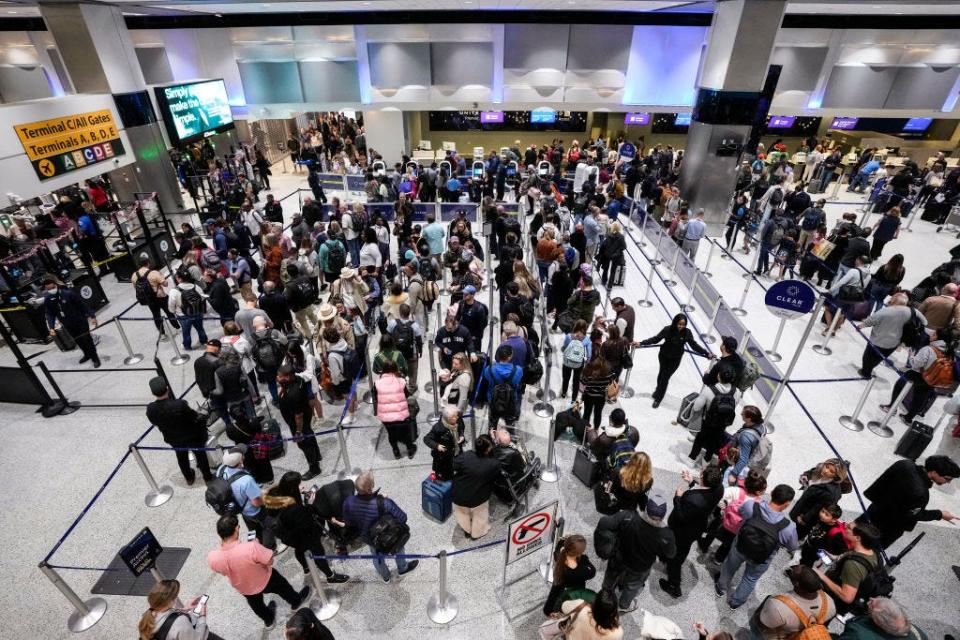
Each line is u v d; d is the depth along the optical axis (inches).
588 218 490.9
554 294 371.9
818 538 192.9
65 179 486.0
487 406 306.0
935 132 881.5
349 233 494.3
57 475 269.7
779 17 510.6
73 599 196.9
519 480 232.5
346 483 211.9
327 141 932.6
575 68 777.6
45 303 337.7
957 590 209.2
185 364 362.6
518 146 962.1
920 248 563.5
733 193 601.0
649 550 166.2
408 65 788.0
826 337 386.9
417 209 625.3
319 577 192.4
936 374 277.6
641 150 870.4
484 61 782.5
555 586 178.9
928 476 197.2
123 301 453.7
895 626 140.3
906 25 736.3
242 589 175.8
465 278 370.9
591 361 255.1
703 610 198.4
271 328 297.9
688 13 730.2
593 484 249.3
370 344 369.1
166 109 586.9
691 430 266.2
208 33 782.5
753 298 452.8
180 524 239.6
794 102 806.5
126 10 591.5
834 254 452.1
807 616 145.0
